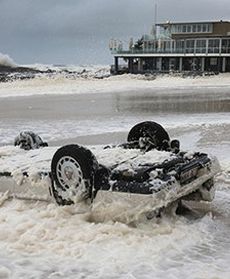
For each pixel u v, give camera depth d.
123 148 7.63
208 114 23.88
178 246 5.57
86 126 19.36
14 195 6.86
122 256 5.24
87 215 6.18
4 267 5.04
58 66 129.00
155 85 58.28
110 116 23.48
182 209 7.14
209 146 13.33
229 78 69.81
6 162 7.36
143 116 23.27
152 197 5.71
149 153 7.01
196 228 6.16
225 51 80.94
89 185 6.14
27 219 6.23
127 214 5.86
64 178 6.32
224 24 80.69
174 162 6.58
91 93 44.78
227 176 9.39
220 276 4.77
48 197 6.56
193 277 4.76
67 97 39.16
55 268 5.03
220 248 5.59
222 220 6.70
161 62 87.81
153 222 5.96
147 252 5.36
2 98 38.16
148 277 4.78
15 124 20.52
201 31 82.69
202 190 7.11
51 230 5.92
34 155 7.67
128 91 47.84
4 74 83.56
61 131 17.88
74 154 6.15
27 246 5.56
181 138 15.12
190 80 66.38
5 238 5.82
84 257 5.26
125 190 5.86
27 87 50.81
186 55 83.75
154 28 87.56
